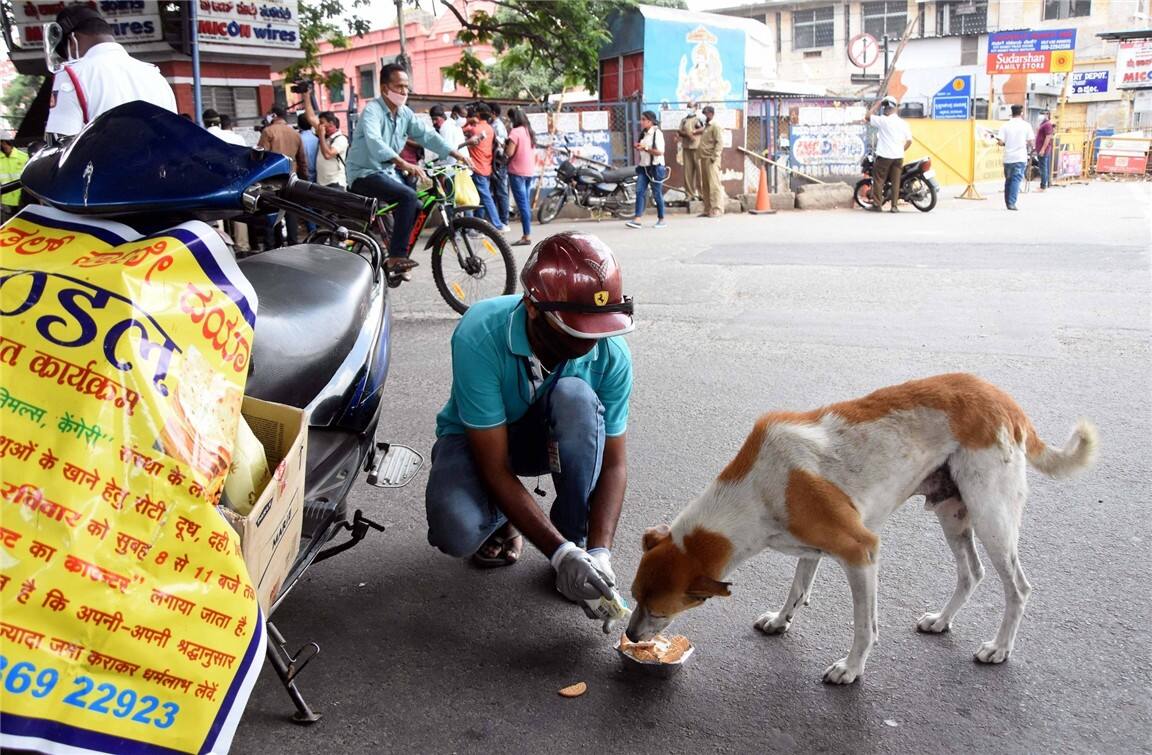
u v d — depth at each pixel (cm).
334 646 304
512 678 287
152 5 1273
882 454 276
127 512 168
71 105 466
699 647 302
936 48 3616
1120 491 398
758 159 1761
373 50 3192
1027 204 1666
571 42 1828
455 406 328
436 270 771
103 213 214
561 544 285
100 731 162
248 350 204
